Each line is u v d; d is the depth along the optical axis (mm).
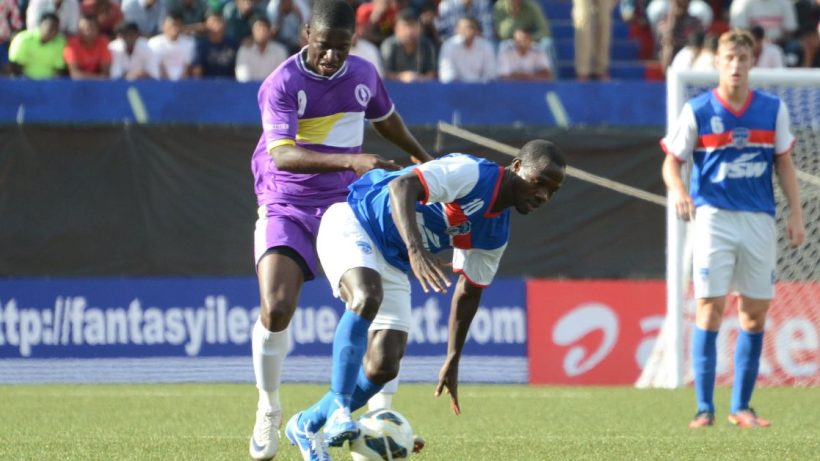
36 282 40719
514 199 18688
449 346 20328
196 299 41219
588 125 43906
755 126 28062
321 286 41094
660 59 60844
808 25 59781
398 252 19156
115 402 33562
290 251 20734
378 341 19203
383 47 52969
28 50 50500
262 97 21328
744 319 28516
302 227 21000
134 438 24781
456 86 44688
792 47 58344
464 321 20156
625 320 41906
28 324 40594
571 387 40281
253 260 41688
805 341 41156
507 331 41688
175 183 41375
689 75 37938
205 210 41469
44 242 40812
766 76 38156
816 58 58812
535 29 57438
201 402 33594
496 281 41875
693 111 28234
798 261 41375
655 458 21625
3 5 54250
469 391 38219
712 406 28328
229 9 55031
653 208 42625
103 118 43781
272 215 21125
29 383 40438
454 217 18859
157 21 55625
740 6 59375
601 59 58062
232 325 41281
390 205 18906
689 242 41219
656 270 42531
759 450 22875
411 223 17844
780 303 41188
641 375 41750
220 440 24312
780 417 30547
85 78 43875
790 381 40969
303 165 20172
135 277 41188
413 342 41219
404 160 42031
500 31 57250
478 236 19219
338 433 17734
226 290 41312
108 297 40969
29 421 28656
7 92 43406
